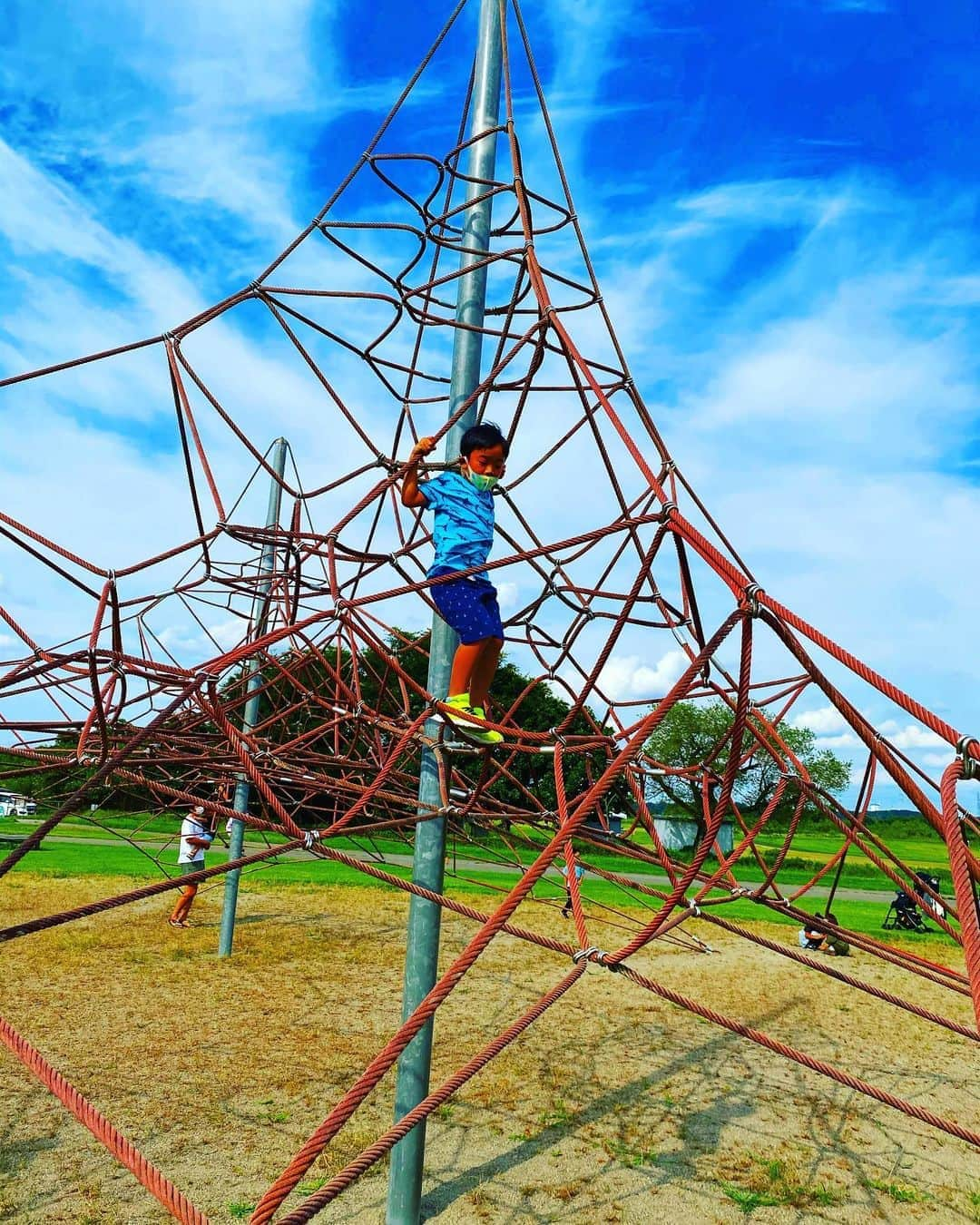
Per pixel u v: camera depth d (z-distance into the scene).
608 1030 8.61
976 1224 5.05
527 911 15.55
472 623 4.28
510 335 5.37
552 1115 6.31
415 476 4.68
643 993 10.23
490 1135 5.92
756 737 5.27
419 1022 2.61
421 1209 4.87
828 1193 5.32
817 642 2.59
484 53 5.49
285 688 10.75
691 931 14.78
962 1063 8.20
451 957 11.72
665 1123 6.29
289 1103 6.15
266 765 6.39
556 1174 5.38
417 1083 4.72
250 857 3.71
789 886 24.14
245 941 11.72
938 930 16.80
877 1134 6.34
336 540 4.48
